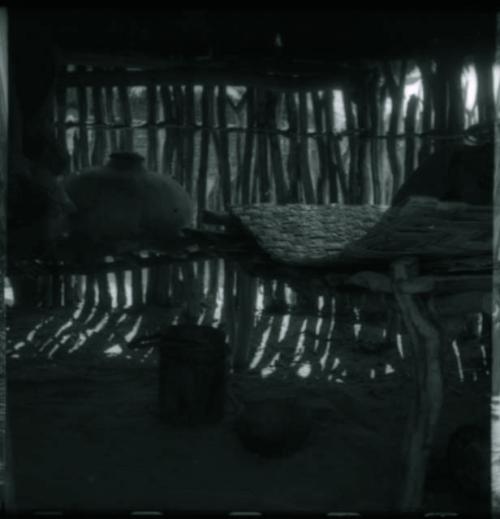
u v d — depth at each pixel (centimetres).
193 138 557
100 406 385
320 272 292
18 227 369
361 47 482
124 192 450
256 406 322
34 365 459
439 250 241
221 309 589
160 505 270
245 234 349
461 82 488
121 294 594
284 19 439
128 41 466
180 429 354
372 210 361
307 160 549
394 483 293
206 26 448
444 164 316
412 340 251
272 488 288
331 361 482
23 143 394
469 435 273
